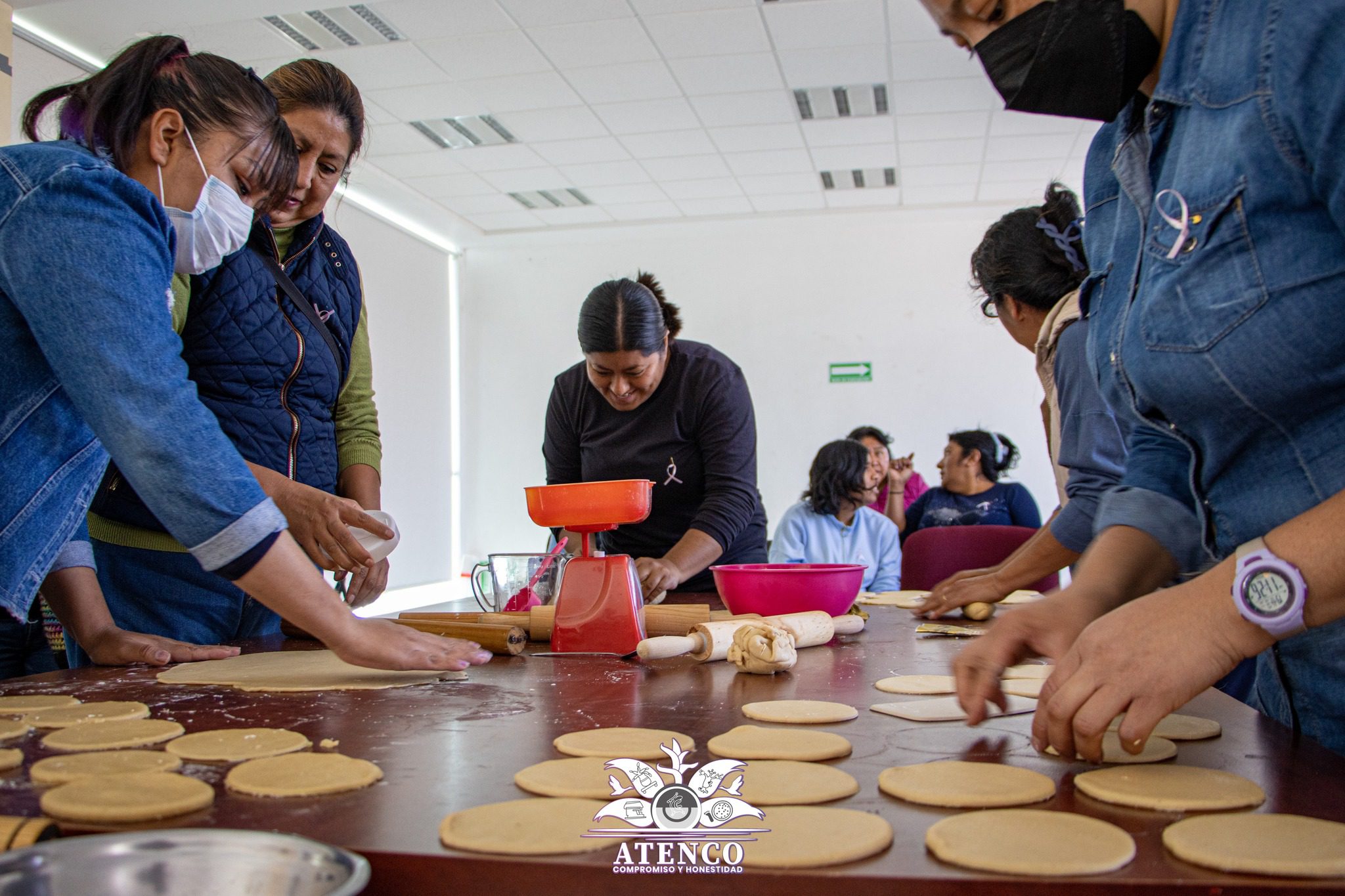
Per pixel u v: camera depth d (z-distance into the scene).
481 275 8.38
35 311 0.86
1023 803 0.61
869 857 0.51
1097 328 0.96
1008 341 7.32
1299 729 0.83
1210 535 0.84
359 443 1.84
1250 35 0.70
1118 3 0.76
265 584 0.91
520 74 5.05
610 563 1.33
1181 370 0.77
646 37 4.66
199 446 0.87
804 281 7.71
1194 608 0.64
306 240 1.69
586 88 5.21
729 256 7.89
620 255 8.10
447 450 8.23
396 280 7.48
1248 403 0.74
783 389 7.68
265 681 1.05
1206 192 0.73
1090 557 0.88
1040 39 0.78
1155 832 0.56
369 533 1.32
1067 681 0.66
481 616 1.42
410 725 0.84
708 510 1.95
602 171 6.50
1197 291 0.74
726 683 1.06
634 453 2.11
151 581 1.48
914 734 0.80
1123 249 0.91
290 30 4.59
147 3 4.16
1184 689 0.63
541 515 1.34
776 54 4.84
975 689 0.75
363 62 4.90
